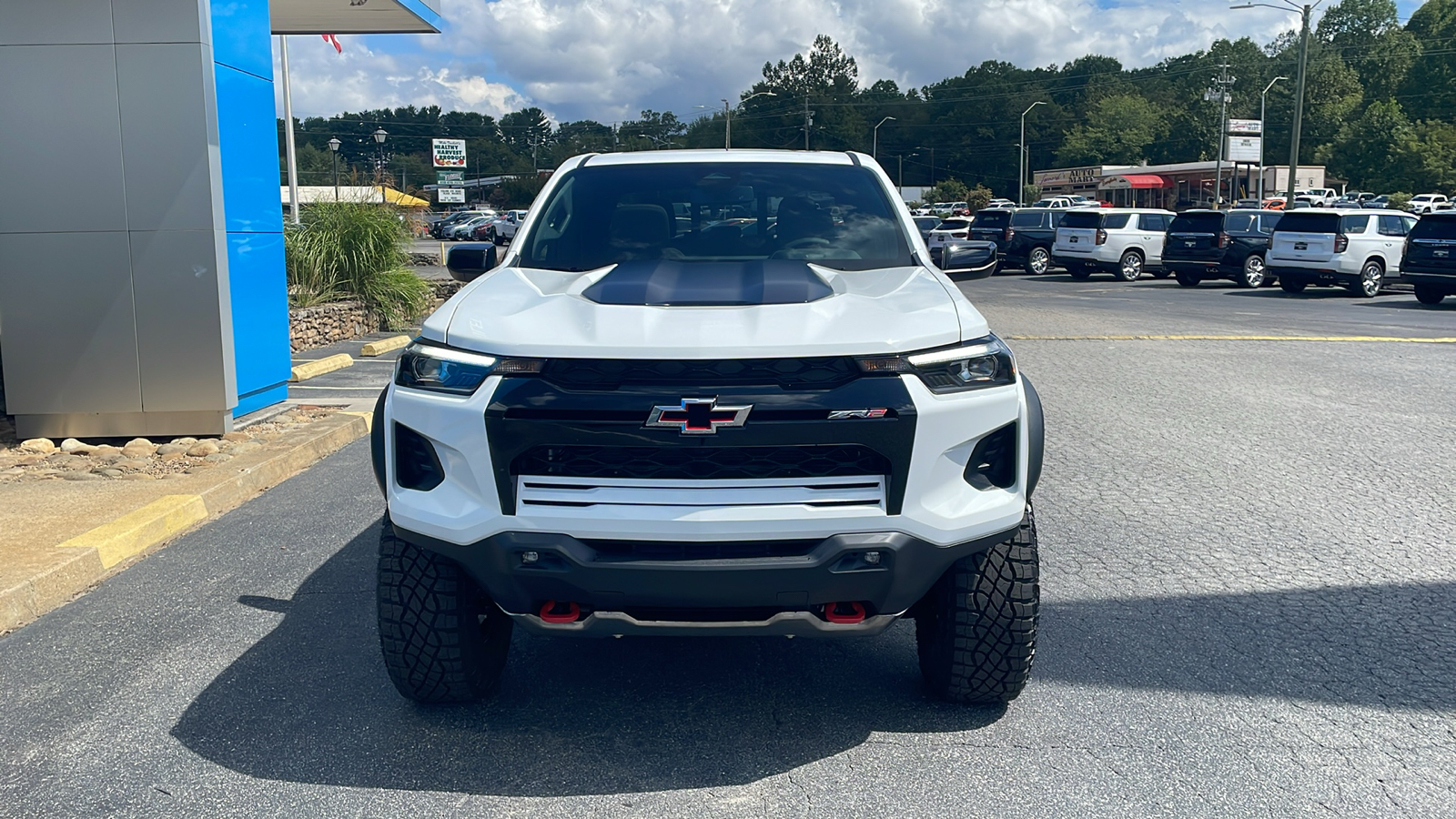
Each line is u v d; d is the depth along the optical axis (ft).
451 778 10.16
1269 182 253.65
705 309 10.53
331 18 41.73
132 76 23.35
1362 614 14.51
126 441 24.50
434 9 42.98
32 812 9.54
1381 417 28.99
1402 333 49.93
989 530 10.17
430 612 10.78
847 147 496.64
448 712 11.60
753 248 13.53
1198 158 423.23
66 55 23.18
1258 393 32.73
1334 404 30.94
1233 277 82.17
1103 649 13.29
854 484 9.65
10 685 12.25
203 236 23.88
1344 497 20.72
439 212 255.50
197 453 22.70
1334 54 423.64
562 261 13.42
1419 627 14.05
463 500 9.89
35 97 23.27
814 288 11.30
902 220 14.20
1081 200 207.41
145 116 23.48
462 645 10.94
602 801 9.74
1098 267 89.86
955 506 9.96
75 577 15.37
